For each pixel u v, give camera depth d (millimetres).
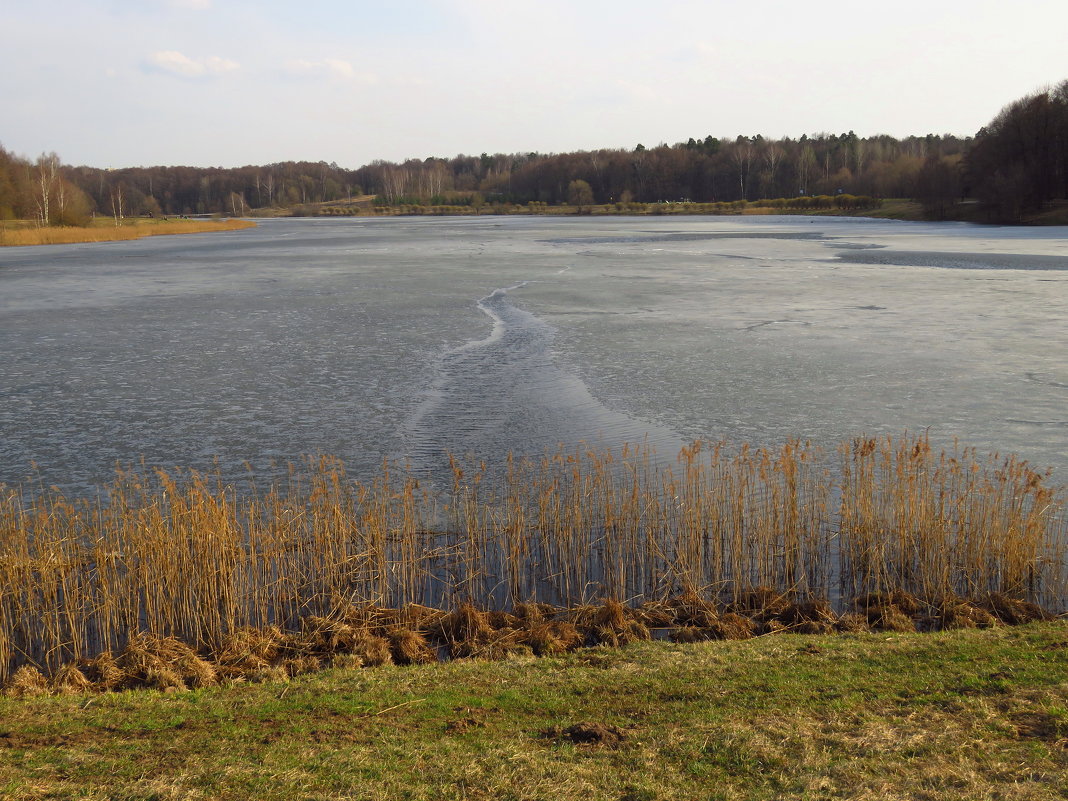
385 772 5758
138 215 171875
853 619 9398
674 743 6082
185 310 31797
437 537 11992
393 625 9469
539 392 19266
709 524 11742
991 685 6879
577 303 32156
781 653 7969
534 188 180750
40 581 10109
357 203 196625
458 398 18844
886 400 18141
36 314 31125
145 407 18266
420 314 30094
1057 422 16359
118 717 6938
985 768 5609
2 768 5906
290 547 11227
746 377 20375
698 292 35031
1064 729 6074
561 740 6238
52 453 15391
